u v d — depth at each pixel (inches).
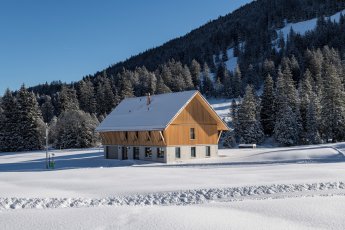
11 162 2343.8
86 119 3540.8
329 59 5531.5
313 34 7637.8
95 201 675.4
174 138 2017.7
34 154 2893.7
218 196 709.9
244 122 3191.4
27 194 737.6
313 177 897.5
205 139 2158.0
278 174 970.7
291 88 3464.6
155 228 426.3
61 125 3582.7
